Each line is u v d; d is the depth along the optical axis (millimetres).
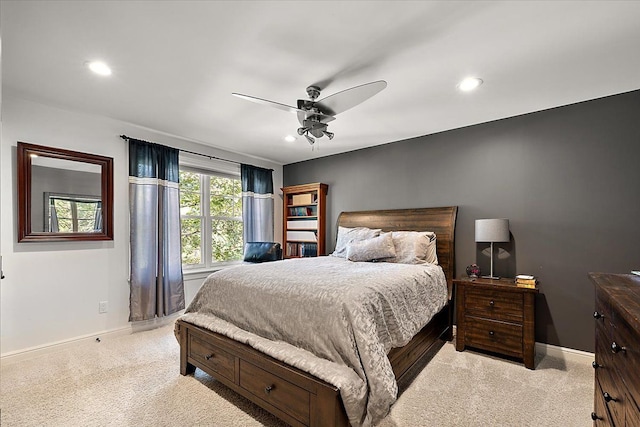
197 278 4008
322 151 4461
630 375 1039
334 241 4559
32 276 2715
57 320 2840
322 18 1664
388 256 3195
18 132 2652
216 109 2906
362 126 3369
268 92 2539
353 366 1616
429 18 1659
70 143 2926
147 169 3389
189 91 2527
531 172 2961
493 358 2738
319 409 1559
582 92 2531
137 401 2047
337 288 1890
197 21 1684
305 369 1656
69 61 2078
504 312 2678
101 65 2129
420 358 2547
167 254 3539
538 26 1717
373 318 1796
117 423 1822
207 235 4230
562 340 2764
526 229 2977
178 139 3814
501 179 3129
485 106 2820
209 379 2340
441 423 1838
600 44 1874
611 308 1285
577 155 2736
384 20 1679
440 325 3039
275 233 5117
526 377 2383
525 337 2562
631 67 2139
